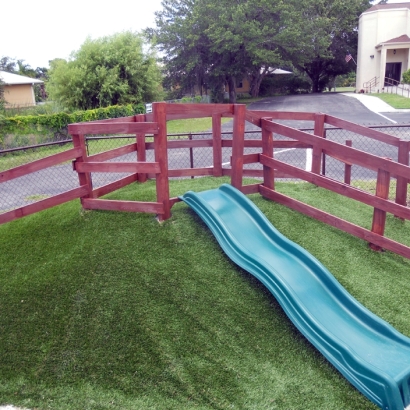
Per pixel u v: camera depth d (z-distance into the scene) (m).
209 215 3.96
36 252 4.04
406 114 18.06
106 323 3.23
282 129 4.46
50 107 19.84
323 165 6.10
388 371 2.66
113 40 21.30
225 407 2.63
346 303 3.25
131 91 21.45
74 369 3.00
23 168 3.98
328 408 2.56
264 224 3.95
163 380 2.85
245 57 30.34
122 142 14.27
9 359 3.13
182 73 31.67
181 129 16.86
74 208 4.77
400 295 3.48
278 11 29.67
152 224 4.12
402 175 3.73
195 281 3.48
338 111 20.23
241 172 4.51
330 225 4.38
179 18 29.66
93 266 3.70
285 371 2.83
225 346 3.01
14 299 3.53
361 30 34.75
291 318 3.05
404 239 4.45
